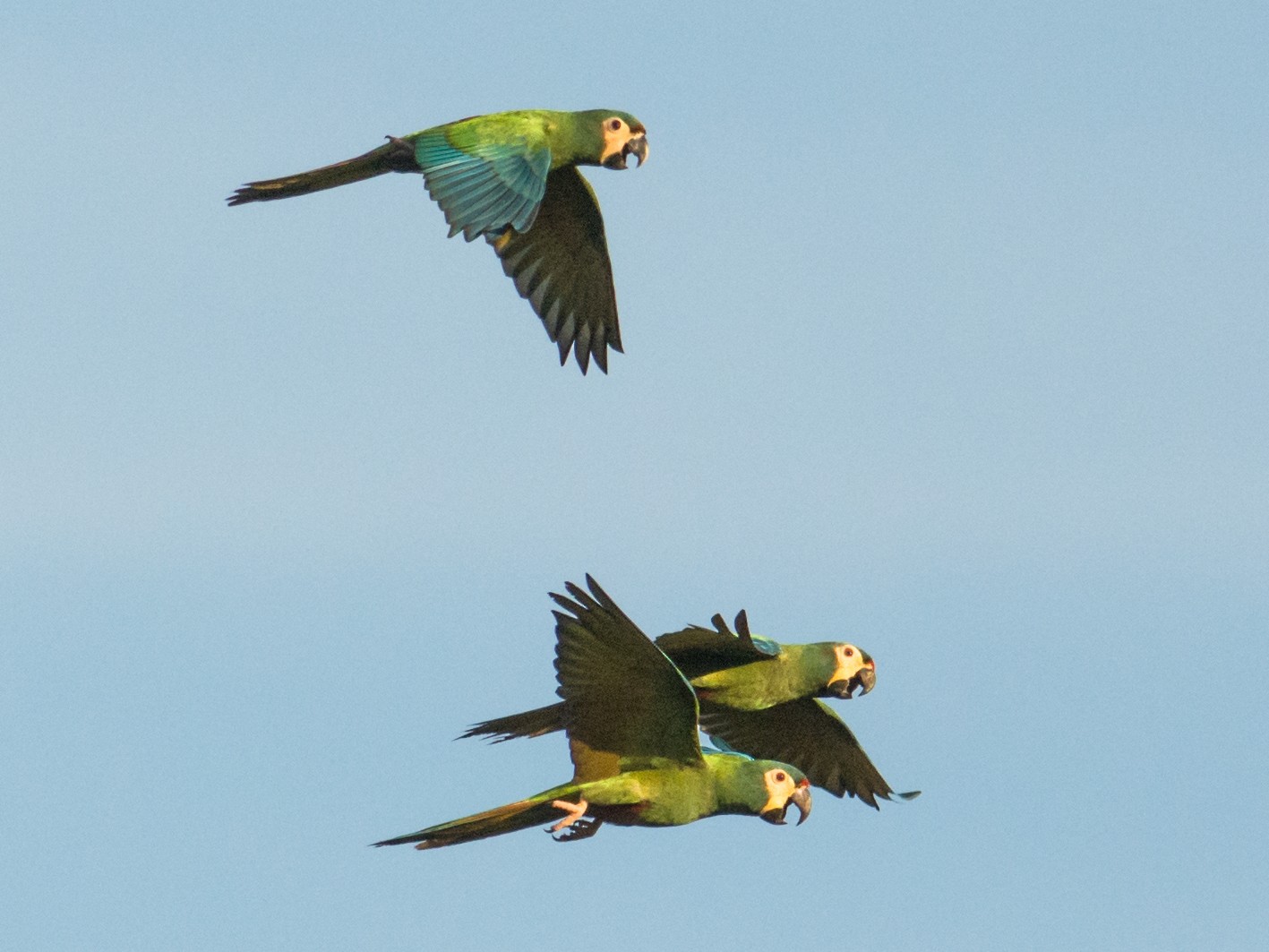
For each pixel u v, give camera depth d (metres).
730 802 15.59
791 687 18.42
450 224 15.93
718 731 19.64
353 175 16.61
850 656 18.58
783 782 15.71
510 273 18.06
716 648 17.81
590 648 14.34
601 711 14.79
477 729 16.22
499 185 16.25
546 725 16.20
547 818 14.89
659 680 14.40
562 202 17.73
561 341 18.05
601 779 14.88
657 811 15.04
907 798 19.58
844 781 19.73
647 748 15.04
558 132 16.95
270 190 16.58
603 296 18.02
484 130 16.47
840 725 19.28
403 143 16.27
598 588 13.71
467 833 14.70
